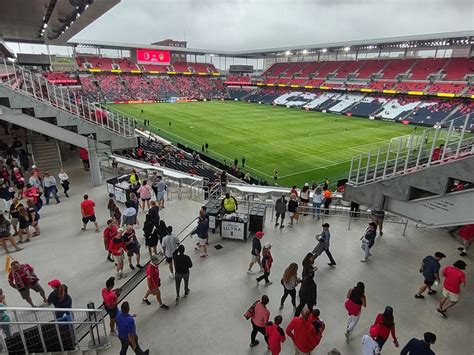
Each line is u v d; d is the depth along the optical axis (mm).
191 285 9016
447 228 12164
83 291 8609
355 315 6980
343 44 74938
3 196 12836
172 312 8000
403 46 70438
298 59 110062
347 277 9406
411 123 53438
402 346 7047
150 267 7734
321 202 13047
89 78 78938
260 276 9164
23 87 15961
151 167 16562
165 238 8914
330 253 10039
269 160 31281
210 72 102062
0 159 16438
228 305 8273
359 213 12938
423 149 9750
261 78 95125
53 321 6418
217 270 9695
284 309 8133
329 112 66375
